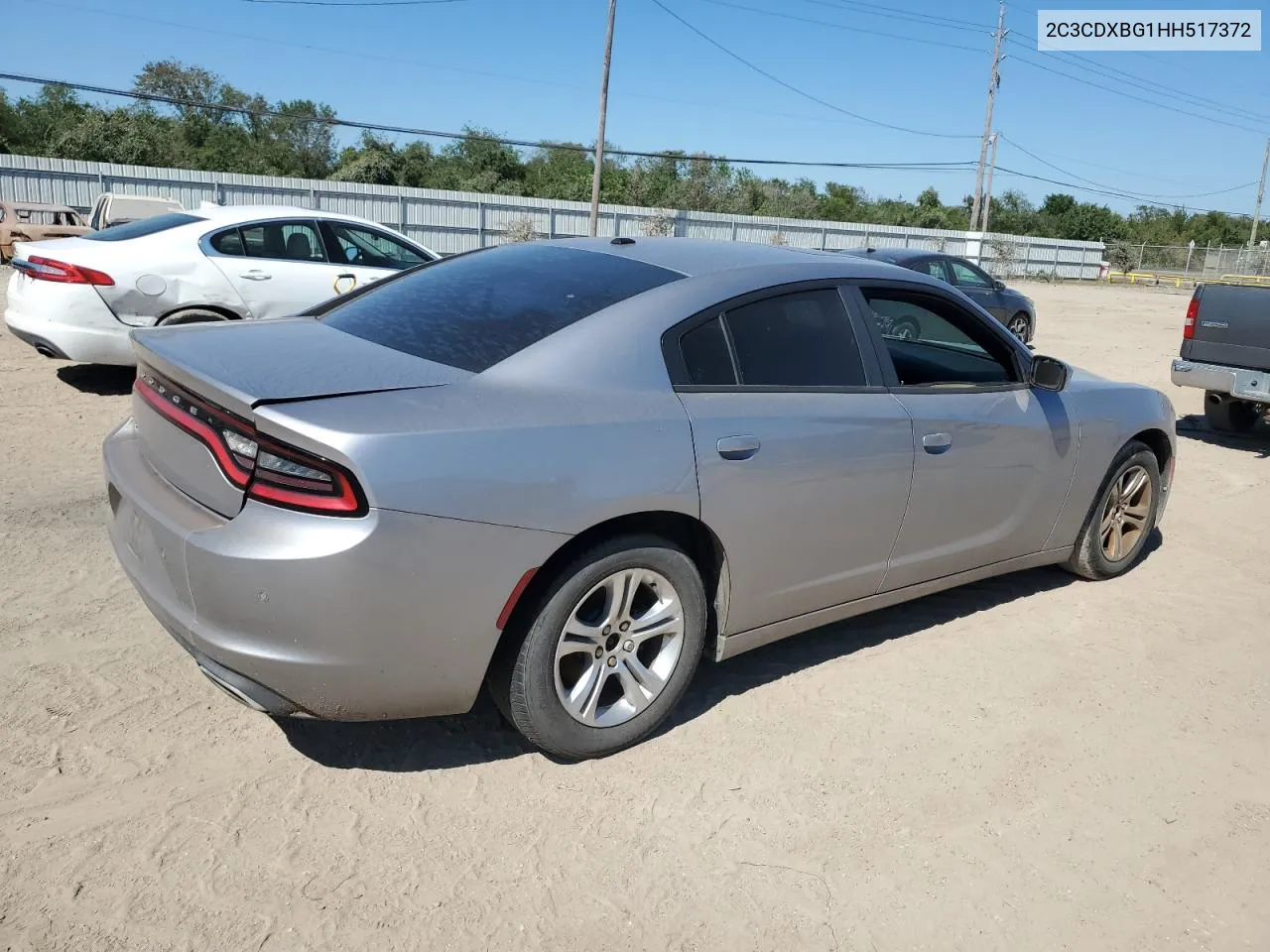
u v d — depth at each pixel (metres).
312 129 60.84
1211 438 8.89
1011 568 4.38
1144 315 25.31
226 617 2.49
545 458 2.67
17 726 3.04
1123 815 3.01
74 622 3.74
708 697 3.52
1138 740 3.45
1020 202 79.25
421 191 35.62
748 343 3.27
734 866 2.66
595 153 32.19
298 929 2.32
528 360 2.88
